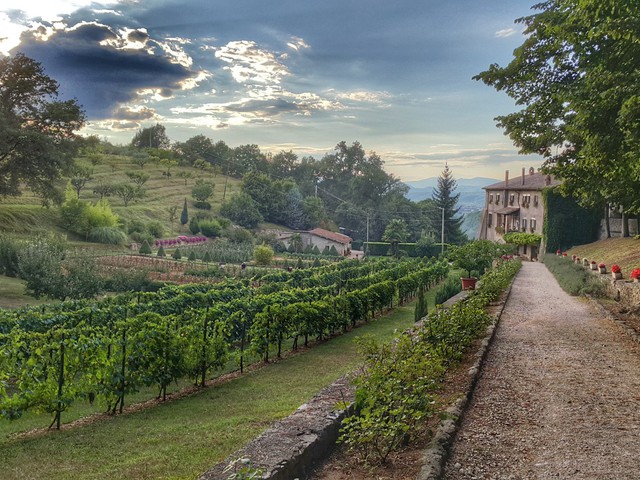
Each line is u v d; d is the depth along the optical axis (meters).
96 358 8.24
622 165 12.69
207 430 6.77
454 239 88.31
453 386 7.54
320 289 19.38
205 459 5.50
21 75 42.91
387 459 4.75
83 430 7.27
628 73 11.73
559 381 8.25
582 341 11.88
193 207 95.50
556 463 4.98
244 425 6.91
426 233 86.19
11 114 42.31
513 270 33.62
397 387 5.05
